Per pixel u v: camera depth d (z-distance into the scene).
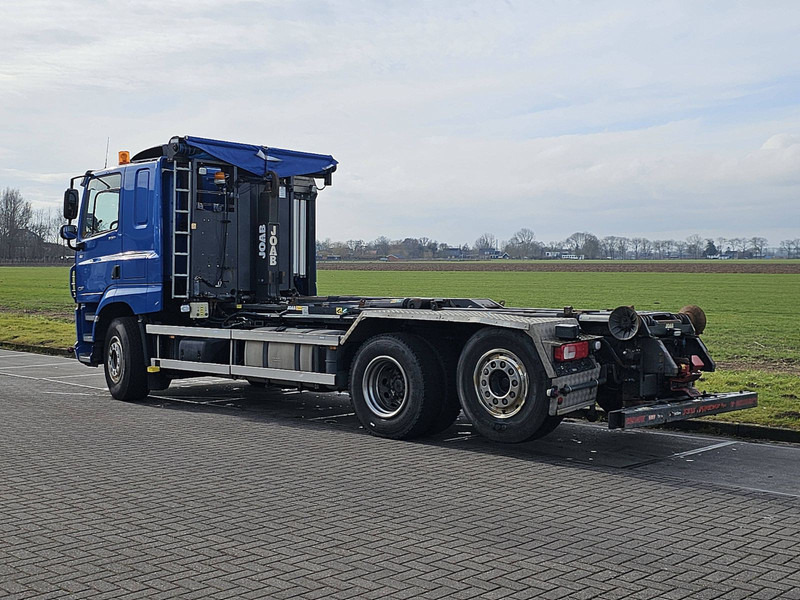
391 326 10.50
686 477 8.21
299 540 5.99
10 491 7.31
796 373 17.11
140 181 12.89
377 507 6.91
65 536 6.04
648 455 9.30
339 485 7.67
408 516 6.64
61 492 7.30
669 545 5.96
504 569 5.41
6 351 21.80
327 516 6.61
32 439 9.73
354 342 10.85
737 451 9.55
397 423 9.98
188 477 7.91
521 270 109.69
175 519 6.49
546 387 9.03
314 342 10.97
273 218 13.19
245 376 11.81
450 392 10.05
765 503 7.20
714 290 62.50
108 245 13.44
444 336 10.19
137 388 12.97
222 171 12.80
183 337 12.64
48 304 41.69
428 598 4.89
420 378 9.84
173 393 14.09
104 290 13.50
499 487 7.69
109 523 6.38
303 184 13.95
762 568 5.49
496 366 9.38
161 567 5.39
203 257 12.74
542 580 5.21
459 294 53.31
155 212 12.63
